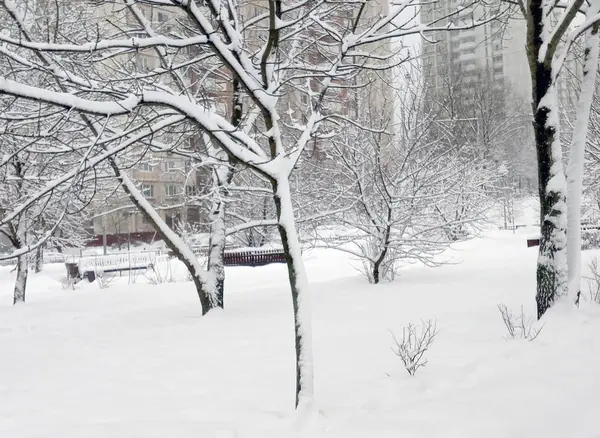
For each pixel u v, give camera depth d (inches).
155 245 1523.1
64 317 451.8
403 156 532.1
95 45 191.5
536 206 1449.3
